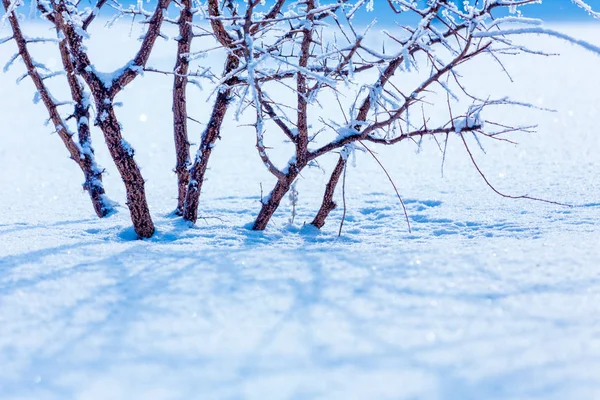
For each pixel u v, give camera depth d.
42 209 6.55
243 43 3.97
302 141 4.21
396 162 9.41
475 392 1.82
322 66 4.23
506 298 2.57
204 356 2.10
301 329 2.31
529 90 17.22
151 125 13.94
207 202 6.30
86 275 3.04
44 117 15.41
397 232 4.67
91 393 1.87
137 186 4.15
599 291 2.59
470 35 3.33
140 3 4.55
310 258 3.32
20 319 2.46
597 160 8.20
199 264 3.23
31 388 1.91
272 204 4.51
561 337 2.17
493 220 4.87
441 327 2.29
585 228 4.27
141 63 4.07
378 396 1.81
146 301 2.64
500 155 9.38
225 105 4.50
